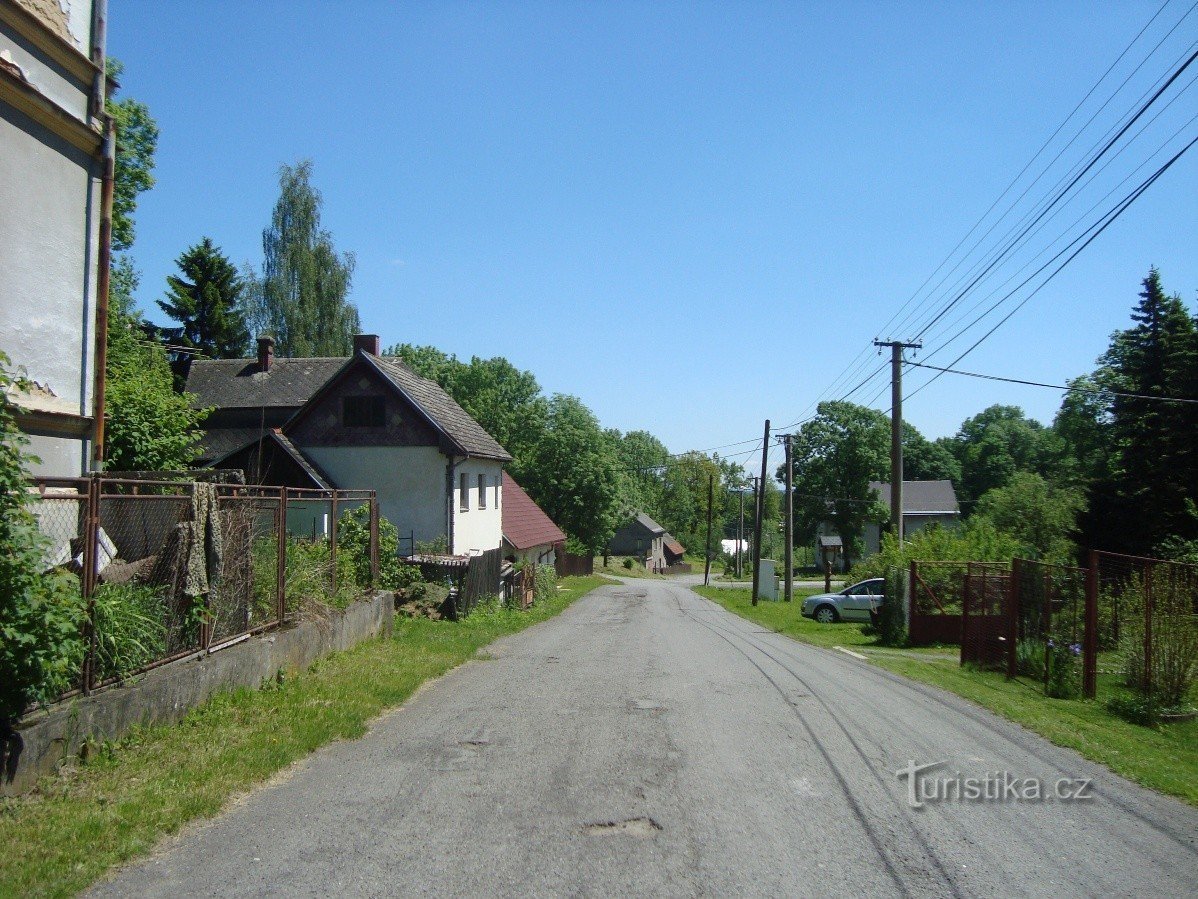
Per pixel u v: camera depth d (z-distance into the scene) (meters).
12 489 5.59
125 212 27.53
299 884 4.51
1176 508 24.44
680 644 17.12
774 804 5.89
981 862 4.89
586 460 61.62
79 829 5.11
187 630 8.27
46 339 8.90
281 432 27.45
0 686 5.54
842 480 64.50
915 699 10.23
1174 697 10.44
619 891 4.42
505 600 26.38
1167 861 4.96
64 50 9.17
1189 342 26.33
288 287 45.66
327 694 9.26
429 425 27.14
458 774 6.61
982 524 25.84
